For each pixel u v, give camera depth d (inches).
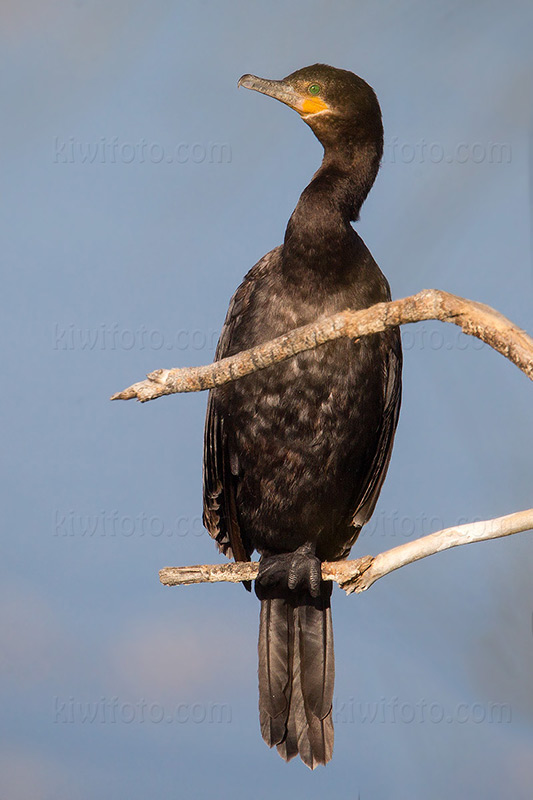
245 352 272.7
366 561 282.0
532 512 263.4
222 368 271.6
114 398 274.8
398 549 282.2
